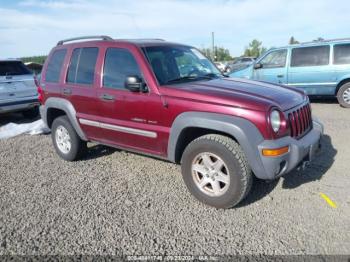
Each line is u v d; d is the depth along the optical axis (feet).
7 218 11.90
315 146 12.22
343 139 19.21
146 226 10.97
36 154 19.47
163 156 13.19
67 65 16.60
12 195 13.83
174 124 12.10
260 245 9.67
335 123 23.38
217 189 11.68
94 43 15.38
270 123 10.46
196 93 11.69
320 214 11.12
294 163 11.08
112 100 14.11
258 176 10.84
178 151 12.69
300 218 10.94
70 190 14.06
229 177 11.16
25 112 31.48
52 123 18.20
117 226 11.05
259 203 12.09
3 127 26.63
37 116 31.89
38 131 24.57
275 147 10.39
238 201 11.29
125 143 14.51
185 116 11.72
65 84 16.52
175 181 14.49
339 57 30.01
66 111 16.57
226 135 11.55
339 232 10.07
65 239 10.44
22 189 14.42
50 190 14.16
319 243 9.61
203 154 11.71
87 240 10.34
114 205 12.51
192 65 14.93
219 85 12.75
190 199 12.73
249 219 11.07
